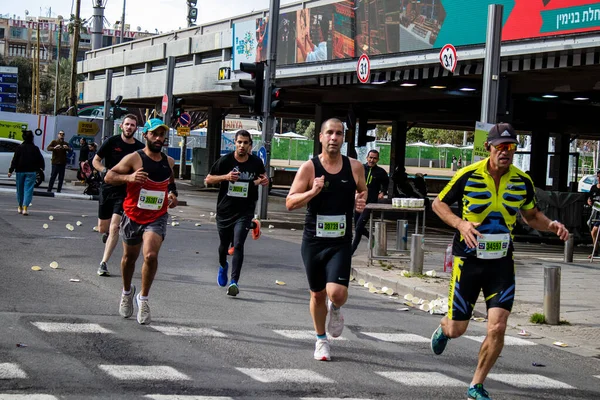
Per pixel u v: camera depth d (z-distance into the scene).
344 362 7.76
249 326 9.23
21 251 14.38
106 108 36.59
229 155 11.23
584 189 56.94
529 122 40.81
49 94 129.75
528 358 8.75
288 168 61.34
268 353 7.93
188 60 44.00
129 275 9.08
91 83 59.31
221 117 48.69
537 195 26.31
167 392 6.30
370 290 12.90
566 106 35.09
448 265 13.30
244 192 11.23
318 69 29.83
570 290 13.73
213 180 11.08
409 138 101.62
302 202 7.31
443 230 28.19
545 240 25.86
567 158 49.97
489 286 6.58
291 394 6.49
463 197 6.59
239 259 11.13
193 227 21.80
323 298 7.75
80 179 38.34
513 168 6.64
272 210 31.80
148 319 8.86
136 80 50.22
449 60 19.53
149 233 8.74
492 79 15.75
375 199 16.03
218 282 11.67
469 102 35.53
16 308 9.38
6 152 35.38
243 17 37.97
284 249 18.14
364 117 39.16
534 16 20.03
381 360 7.96
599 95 29.39
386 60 25.83
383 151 72.00
